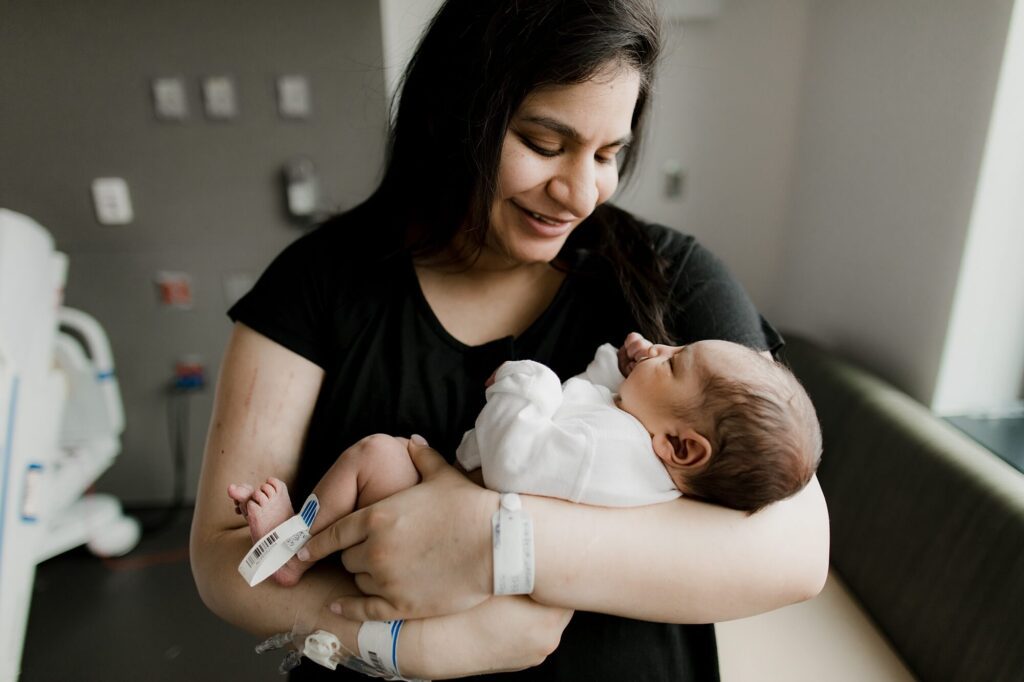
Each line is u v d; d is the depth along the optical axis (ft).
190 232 6.81
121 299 6.99
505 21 1.97
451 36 2.26
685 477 2.15
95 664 5.40
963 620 3.13
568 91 1.92
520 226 2.24
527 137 2.06
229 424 2.37
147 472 7.58
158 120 6.42
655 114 6.47
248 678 5.24
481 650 1.93
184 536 7.09
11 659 4.66
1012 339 4.21
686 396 2.17
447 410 2.45
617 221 2.71
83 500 6.74
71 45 6.15
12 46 6.11
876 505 3.99
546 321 2.55
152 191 6.65
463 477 2.09
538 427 2.05
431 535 1.92
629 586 1.93
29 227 5.38
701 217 6.83
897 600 3.65
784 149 6.50
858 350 5.33
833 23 5.60
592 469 2.01
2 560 4.54
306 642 1.97
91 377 6.19
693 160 6.63
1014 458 3.72
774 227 6.78
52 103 6.31
